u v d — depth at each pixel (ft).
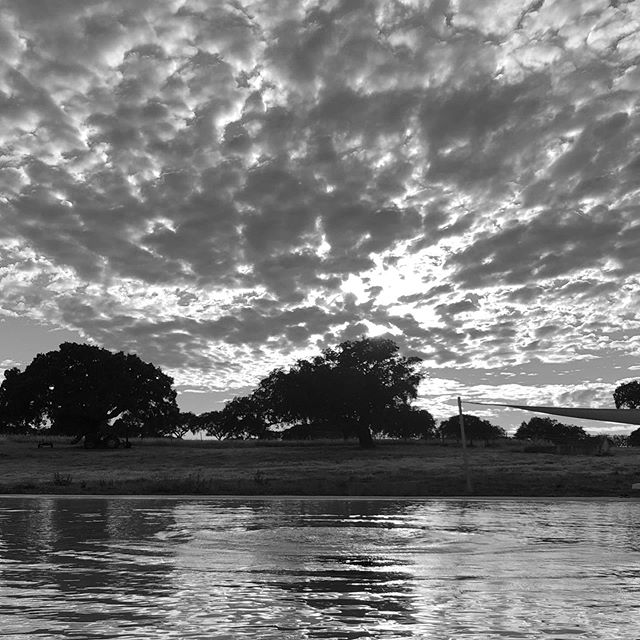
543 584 27.04
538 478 96.68
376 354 249.34
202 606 22.72
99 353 261.44
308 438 279.08
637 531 46.01
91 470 140.77
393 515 56.59
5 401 267.39
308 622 20.53
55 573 29.53
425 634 19.10
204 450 219.00
